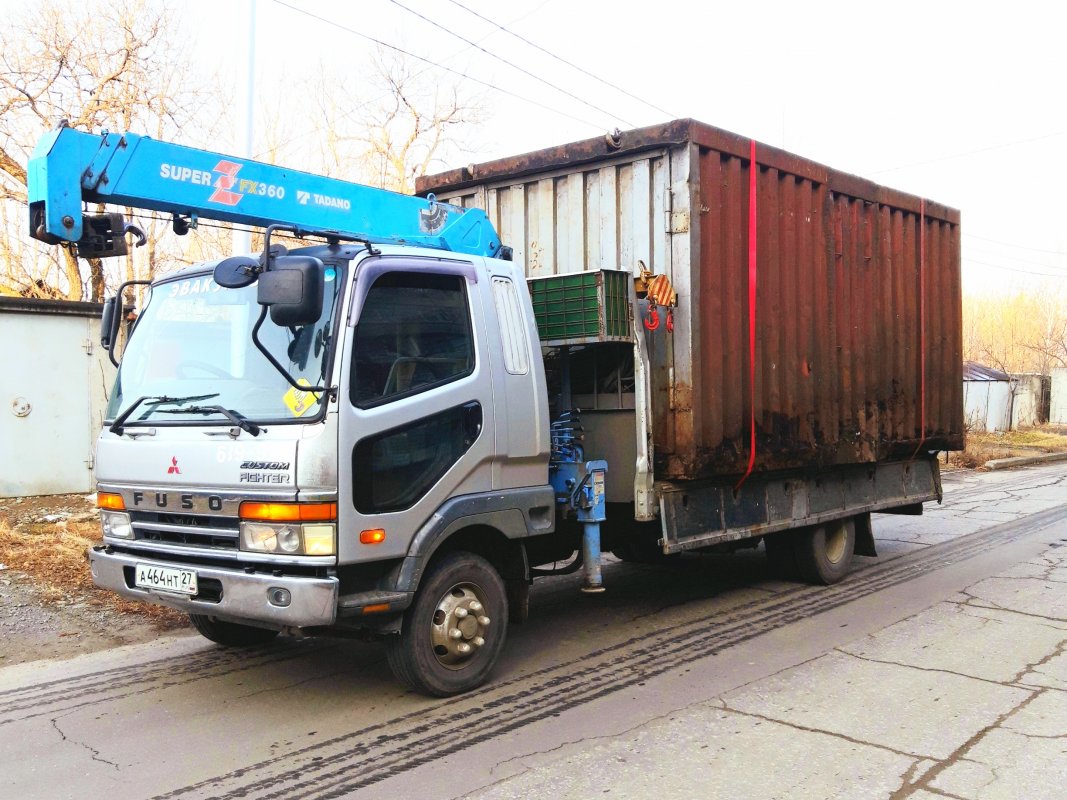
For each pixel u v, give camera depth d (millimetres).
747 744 4367
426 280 4918
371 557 4438
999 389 31703
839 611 7164
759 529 7156
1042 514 12961
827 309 7832
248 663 5824
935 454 10055
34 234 4473
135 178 4664
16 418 10773
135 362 5180
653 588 8141
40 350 10938
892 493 9172
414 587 4648
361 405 4441
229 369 4711
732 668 5645
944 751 4254
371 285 4590
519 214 7355
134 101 14227
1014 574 8578
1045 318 45844
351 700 5078
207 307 4898
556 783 3941
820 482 8000
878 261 8633
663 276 6164
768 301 7070
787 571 8227
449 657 5062
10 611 6766
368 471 4457
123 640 6324
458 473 4930
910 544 10516
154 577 4719
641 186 6520
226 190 5035
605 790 3867
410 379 4734
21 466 10812
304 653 6039
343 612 4340
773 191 7148
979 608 7188
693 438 6219
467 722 4703
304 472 4238
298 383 4395
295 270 4090
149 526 4793
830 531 8281
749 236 6832
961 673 5465
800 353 7457
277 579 4234
